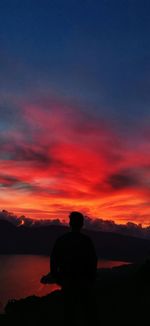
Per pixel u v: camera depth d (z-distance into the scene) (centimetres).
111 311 1114
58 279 652
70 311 637
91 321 640
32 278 14512
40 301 1593
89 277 650
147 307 1138
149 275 1966
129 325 913
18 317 1170
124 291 1562
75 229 675
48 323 1010
